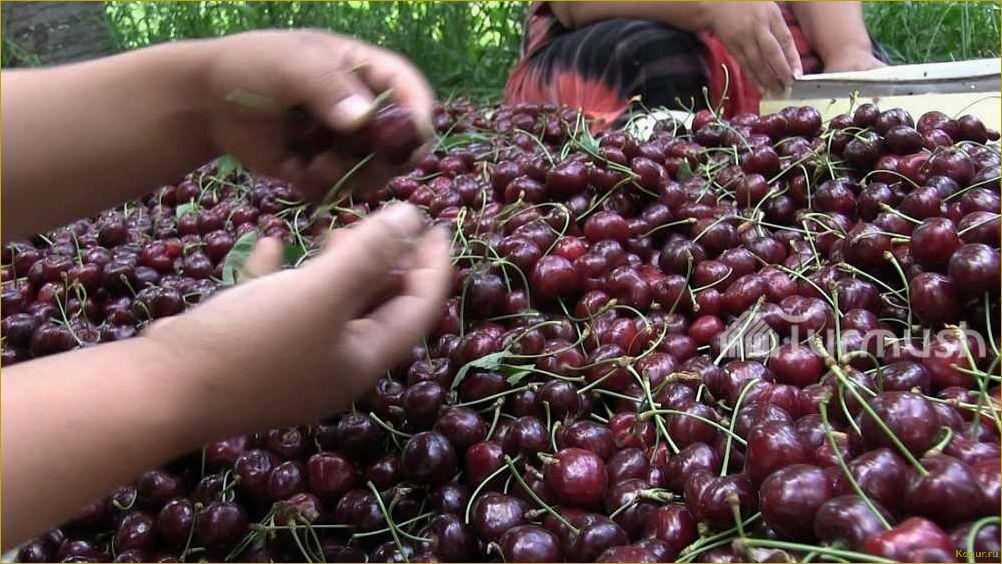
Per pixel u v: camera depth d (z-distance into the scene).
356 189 0.43
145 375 0.26
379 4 1.81
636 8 1.21
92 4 1.51
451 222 0.64
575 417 0.44
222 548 0.41
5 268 0.71
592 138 0.73
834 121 0.68
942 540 0.27
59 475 0.25
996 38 1.46
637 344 0.50
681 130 0.79
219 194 0.86
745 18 1.07
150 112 0.39
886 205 0.54
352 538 0.40
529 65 1.31
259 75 0.38
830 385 0.39
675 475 0.37
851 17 1.25
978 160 0.58
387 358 0.31
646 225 0.61
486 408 0.45
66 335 0.56
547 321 0.53
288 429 0.45
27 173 0.36
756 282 0.52
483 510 0.38
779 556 0.29
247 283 0.29
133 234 0.78
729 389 0.43
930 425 0.32
